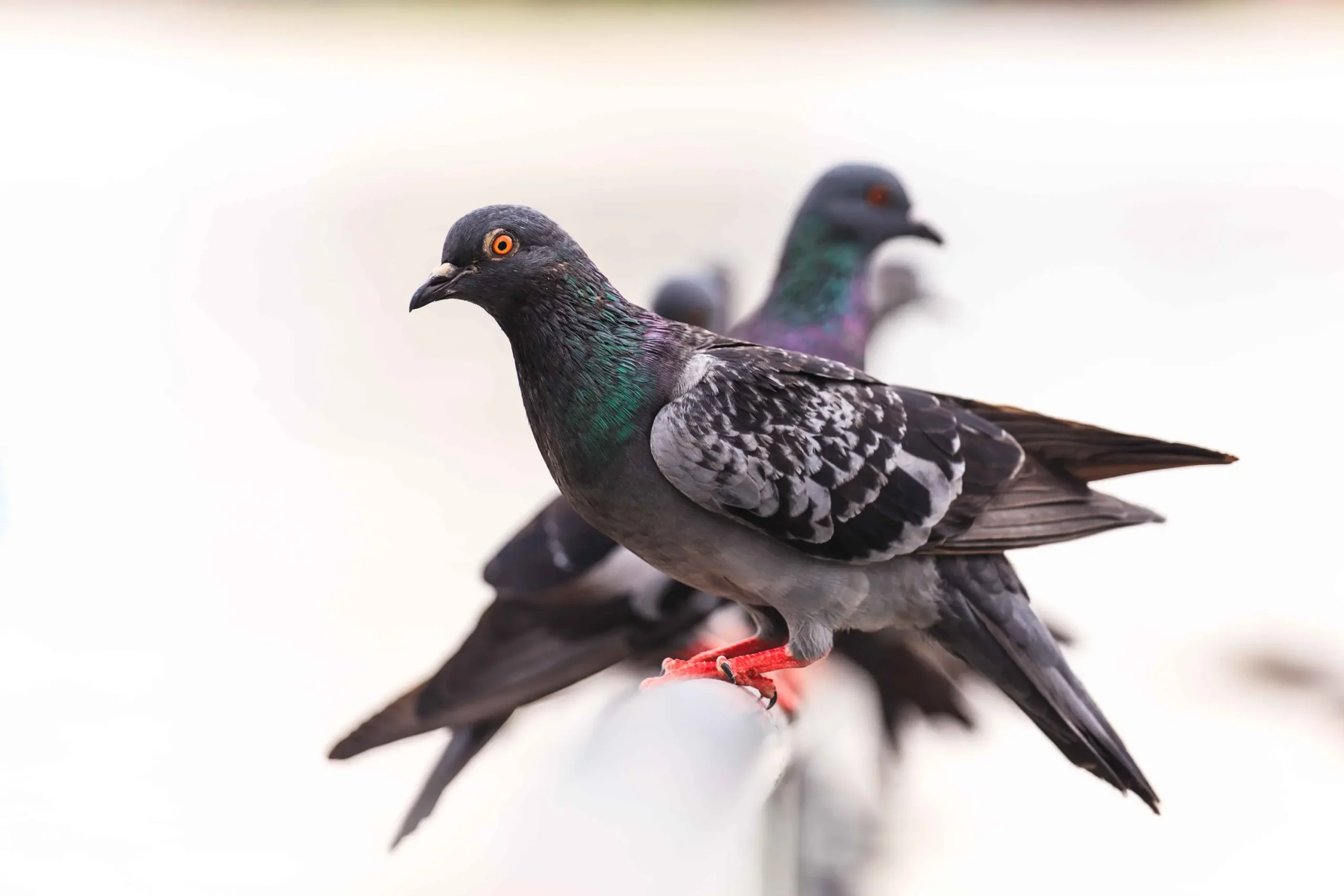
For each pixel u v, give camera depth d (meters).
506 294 2.21
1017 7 17.67
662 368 2.23
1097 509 2.28
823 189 2.54
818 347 2.55
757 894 2.16
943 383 4.88
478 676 2.41
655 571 2.43
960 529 2.26
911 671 2.44
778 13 17.28
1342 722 2.87
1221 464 2.26
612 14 16.83
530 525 2.45
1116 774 2.27
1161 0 16.95
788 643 2.27
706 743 1.98
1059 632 2.56
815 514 2.24
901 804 2.65
